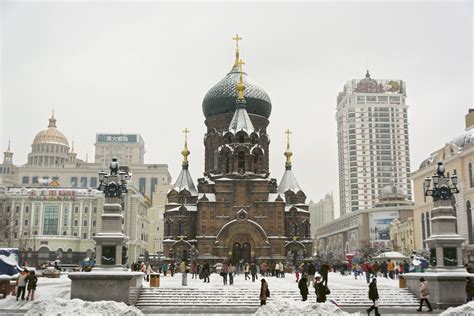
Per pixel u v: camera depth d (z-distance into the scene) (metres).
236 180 94.81
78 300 33.19
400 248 169.12
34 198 143.62
